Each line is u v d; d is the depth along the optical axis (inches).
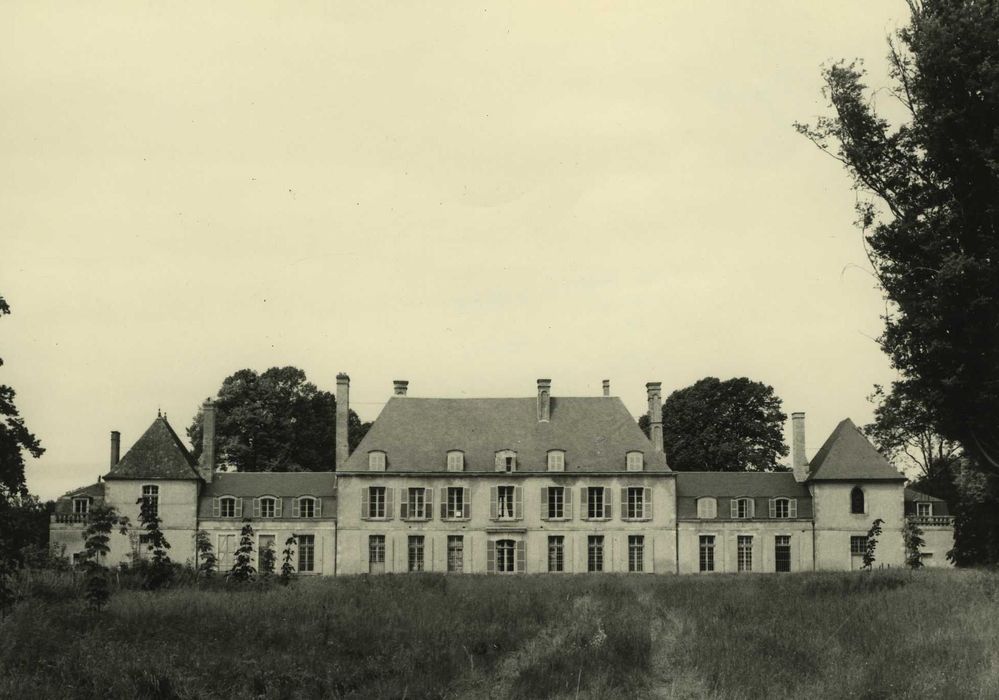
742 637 1221.7
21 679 1093.1
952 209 1728.6
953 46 1648.6
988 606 1317.7
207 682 1139.9
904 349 1780.3
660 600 1619.1
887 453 3516.2
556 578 2340.1
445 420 3206.2
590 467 3102.9
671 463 3796.8
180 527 3053.6
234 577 2080.5
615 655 1182.9
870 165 1796.3
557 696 1061.8
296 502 3102.9
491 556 3063.5
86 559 1605.6
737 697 1010.1
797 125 1851.6
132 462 3080.7
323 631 1334.9
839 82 1800.0
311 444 3922.2
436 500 3088.1
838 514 3056.1
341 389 3189.0
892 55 1787.6
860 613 1330.0
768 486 3125.0
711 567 3070.9
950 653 1082.1
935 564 3088.1
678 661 1164.5
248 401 3786.9
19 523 1525.6
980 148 1663.4
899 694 962.7
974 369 1726.1
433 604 1555.1
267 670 1175.0
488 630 1344.7
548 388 3223.4
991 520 2596.0
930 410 1820.9
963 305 1692.9
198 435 3905.0
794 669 1080.8
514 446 3144.7
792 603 1470.2
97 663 1154.7
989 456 1801.2
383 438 3147.1
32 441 1557.6
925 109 1722.4
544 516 3080.7
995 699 927.0
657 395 3196.4
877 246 1790.1
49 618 1343.5
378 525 3073.3
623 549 3068.4
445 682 1149.7
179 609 1456.7
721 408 3777.1
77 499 3100.4
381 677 1163.3
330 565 3063.5
